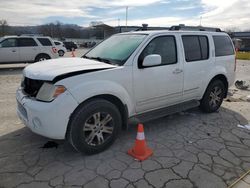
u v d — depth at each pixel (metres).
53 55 14.04
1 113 5.32
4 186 2.84
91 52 4.66
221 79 5.65
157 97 4.25
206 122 5.01
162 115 4.30
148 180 3.00
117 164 3.34
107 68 3.56
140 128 3.49
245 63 18.42
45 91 3.24
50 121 3.13
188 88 4.77
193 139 4.20
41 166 3.27
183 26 5.70
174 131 4.52
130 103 3.86
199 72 4.91
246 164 3.41
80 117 3.29
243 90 8.34
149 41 4.08
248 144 4.05
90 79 3.35
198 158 3.54
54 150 3.69
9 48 12.80
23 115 3.57
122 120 3.95
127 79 3.73
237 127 4.78
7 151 3.63
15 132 4.29
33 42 13.42
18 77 10.39
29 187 2.84
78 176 3.06
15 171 3.14
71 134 3.30
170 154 3.65
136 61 3.86
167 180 3.00
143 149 3.51
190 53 4.76
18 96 3.70
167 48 4.36
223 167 3.32
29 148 3.74
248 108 6.06
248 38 40.69
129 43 4.20
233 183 2.97
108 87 3.47
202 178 3.06
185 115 5.42
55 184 2.90
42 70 3.46
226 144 4.03
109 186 2.88
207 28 6.01
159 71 4.15
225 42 5.64
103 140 3.61
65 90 3.15
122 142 4.01
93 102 3.39
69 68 3.44
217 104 5.66
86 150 3.46
